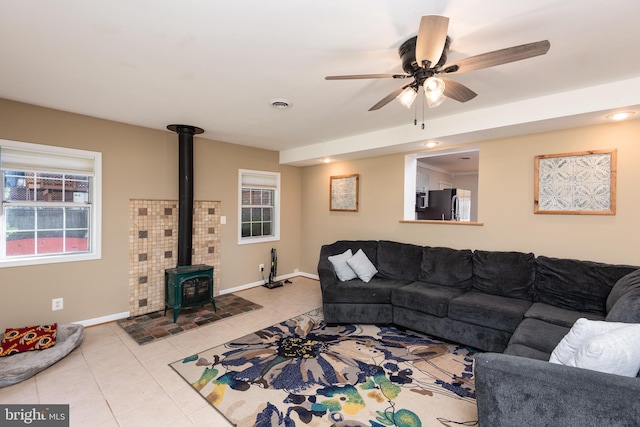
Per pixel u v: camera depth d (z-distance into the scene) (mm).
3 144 2852
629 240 2760
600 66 2154
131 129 3672
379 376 2418
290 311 3947
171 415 1971
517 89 2582
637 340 1366
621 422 1167
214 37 1809
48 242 3195
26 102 2934
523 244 3330
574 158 3008
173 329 3342
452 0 1467
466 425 1875
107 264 3508
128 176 3654
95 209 3418
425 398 2141
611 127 2834
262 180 5242
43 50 1957
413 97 1945
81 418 1938
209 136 4297
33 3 1487
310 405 2062
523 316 2572
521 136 3322
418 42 1481
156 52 1986
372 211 4738
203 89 2600
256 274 5145
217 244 4574
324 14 1583
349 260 3945
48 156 3143
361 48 1937
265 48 1937
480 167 3625
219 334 3227
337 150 4480
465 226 3752
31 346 2684
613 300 2273
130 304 3682
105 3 1495
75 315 3293
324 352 2826
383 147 3973
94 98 2816
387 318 3420
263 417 1946
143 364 2600
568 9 1535
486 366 1421
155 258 3889
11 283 2920
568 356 1577
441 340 3092
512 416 1370
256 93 2682
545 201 3174
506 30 1734
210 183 4484
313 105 2984
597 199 2896
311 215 5707
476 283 3287
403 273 3844
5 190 2938
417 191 6094
